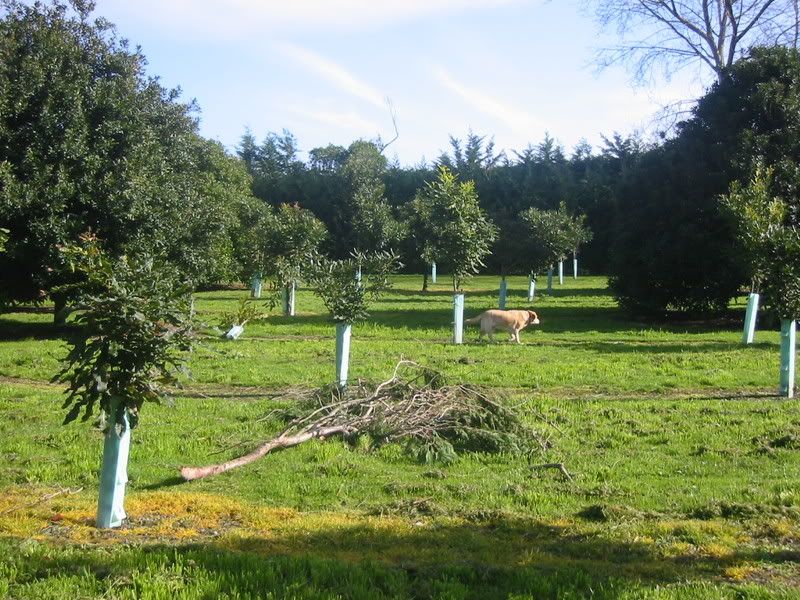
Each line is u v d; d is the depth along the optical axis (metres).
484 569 5.86
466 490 8.35
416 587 5.52
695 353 19.81
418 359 18.38
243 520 7.37
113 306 6.71
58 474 9.02
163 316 6.96
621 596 5.32
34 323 27.58
